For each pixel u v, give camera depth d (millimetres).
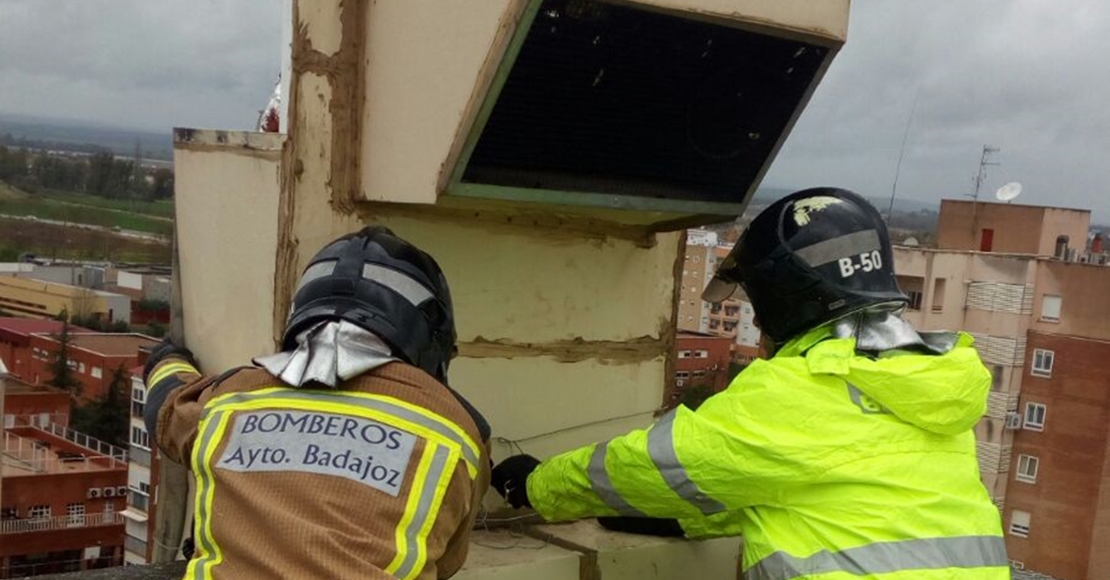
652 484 1598
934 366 1466
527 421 2191
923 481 1491
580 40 1569
